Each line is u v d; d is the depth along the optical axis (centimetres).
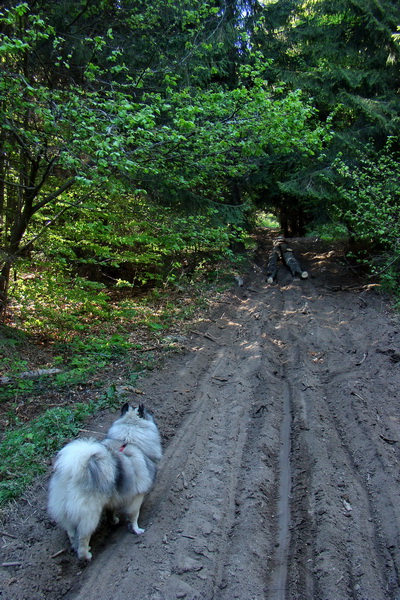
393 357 808
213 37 1149
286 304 1260
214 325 1047
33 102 602
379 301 1209
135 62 995
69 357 800
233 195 1642
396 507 438
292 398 697
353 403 650
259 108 705
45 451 506
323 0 1361
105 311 998
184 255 1536
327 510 436
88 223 834
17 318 891
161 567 362
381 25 1284
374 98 1347
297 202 1812
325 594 345
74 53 912
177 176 841
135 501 394
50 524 404
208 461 523
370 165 1230
